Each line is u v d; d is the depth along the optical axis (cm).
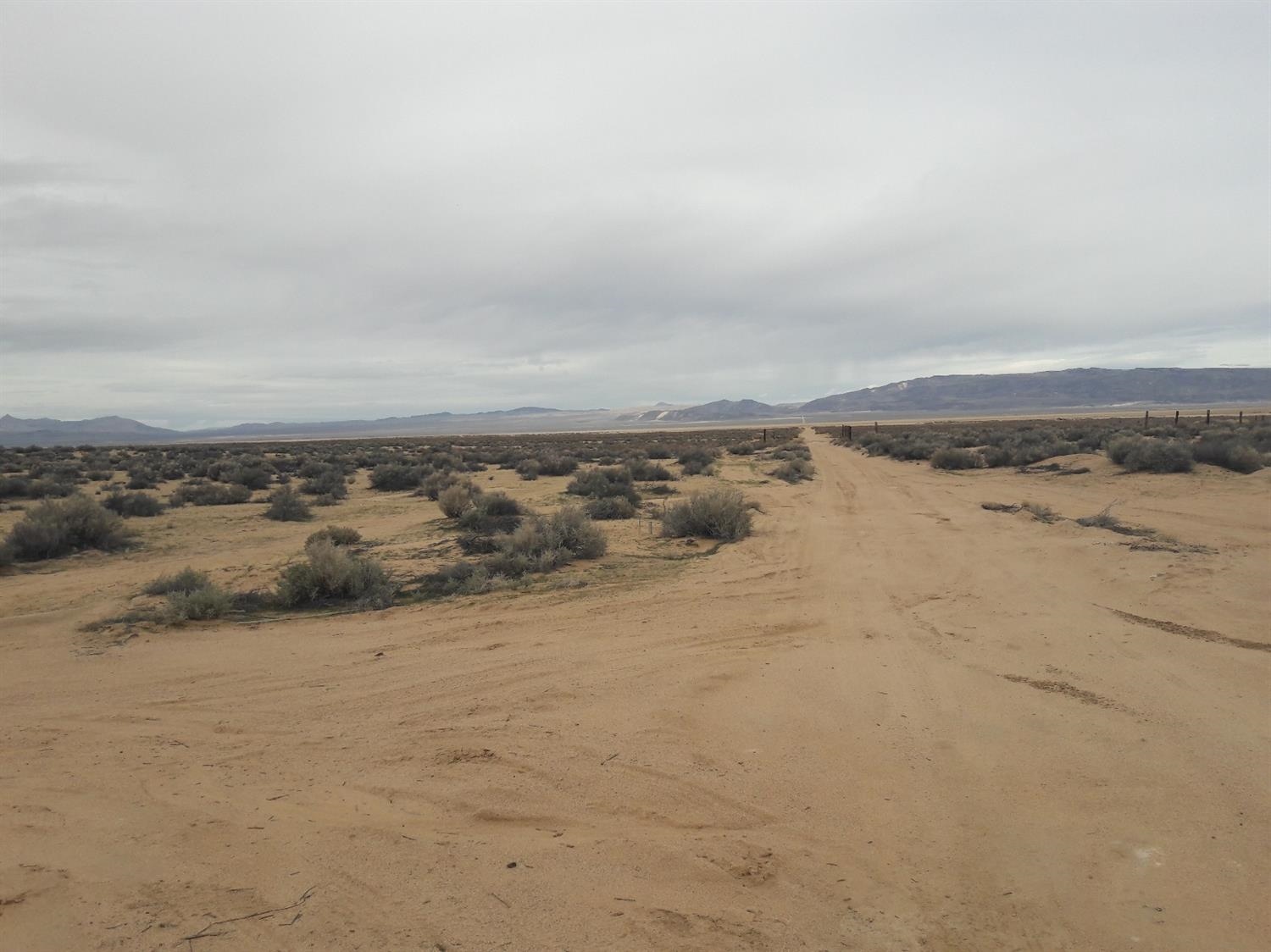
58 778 621
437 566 1588
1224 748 620
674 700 770
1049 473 3138
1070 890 444
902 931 411
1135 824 512
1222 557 1346
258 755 665
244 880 459
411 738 693
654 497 2812
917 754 629
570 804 556
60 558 1769
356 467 5012
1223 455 2734
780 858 480
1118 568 1302
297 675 902
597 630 1062
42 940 404
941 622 1038
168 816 545
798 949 396
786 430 12688
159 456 6309
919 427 11488
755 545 1736
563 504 2578
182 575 1381
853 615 1093
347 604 1302
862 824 522
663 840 503
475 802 560
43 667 957
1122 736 649
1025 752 626
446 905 432
